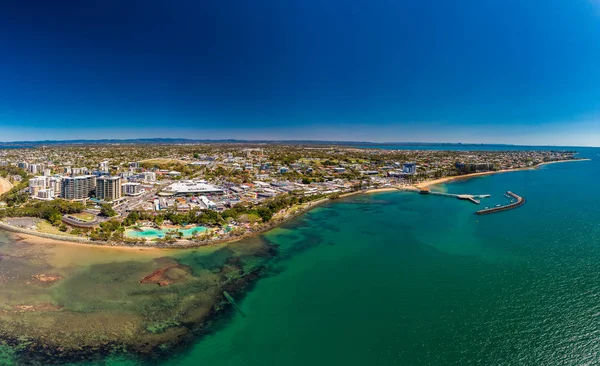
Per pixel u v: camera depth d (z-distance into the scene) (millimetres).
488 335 101938
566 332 102438
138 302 120562
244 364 91500
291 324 109000
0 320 107000
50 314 111375
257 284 136500
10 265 149625
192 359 93188
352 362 92188
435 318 111375
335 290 131125
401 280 138625
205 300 123312
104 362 91000
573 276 137875
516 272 143375
